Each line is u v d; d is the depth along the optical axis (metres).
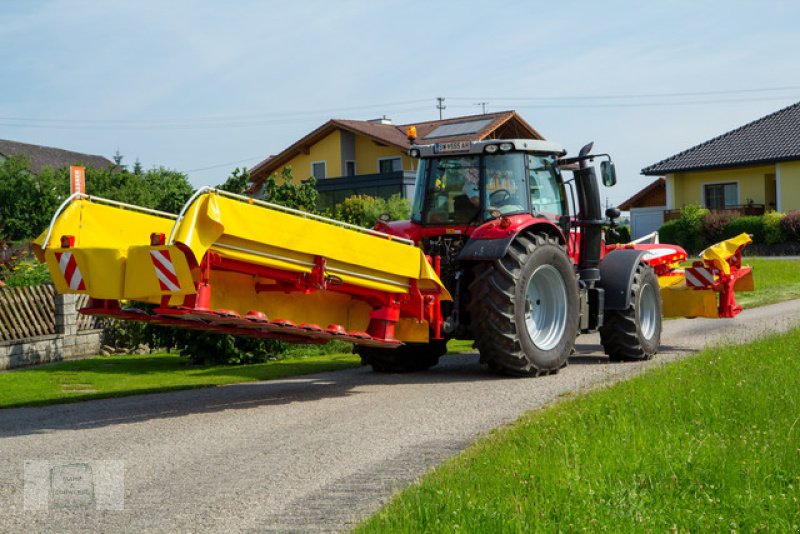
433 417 7.30
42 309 13.66
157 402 8.55
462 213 10.01
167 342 12.21
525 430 6.09
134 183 40.03
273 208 7.89
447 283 9.75
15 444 6.60
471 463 5.27
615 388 7.50
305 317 8.41
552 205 10.32
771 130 44.19
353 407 7.96
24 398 8.96
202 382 9.98
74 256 7.07
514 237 9.41
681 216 42.09
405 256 8.69
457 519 4.12
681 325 15.24
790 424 5.80
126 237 7.89
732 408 6.37
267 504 4.91
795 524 4.11
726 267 12.41
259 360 12.34
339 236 8.00
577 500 4.38
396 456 5.93
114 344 14.73
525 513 4.20
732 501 4.37
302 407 8.03
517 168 9.93
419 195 10.28
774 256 37.44
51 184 40.16
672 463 4.98
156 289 6.80
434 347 10.56
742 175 43.53
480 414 7.36
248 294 7.88
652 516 4.19
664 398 6.77
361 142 44.56
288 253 7.59
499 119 40.25
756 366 8.14
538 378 9.44
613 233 13.35
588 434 5.77
